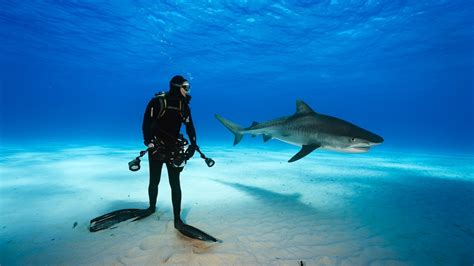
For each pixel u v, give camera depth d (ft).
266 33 73.41
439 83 160.86
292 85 167.43
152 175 12.35
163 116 10.60
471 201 16.99
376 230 12.03
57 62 113.50
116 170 26.61
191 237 10.43
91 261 8.81
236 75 127.34
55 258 9.03
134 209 13.11
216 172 26.99
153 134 10.60
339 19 64.34
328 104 384.47
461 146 108.78
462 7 56.18
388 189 20.36
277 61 99.60
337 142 16.84
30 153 40.98
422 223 12.97
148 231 11.25
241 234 11.21
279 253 9.59
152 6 58.75
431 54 88.17
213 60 99.19
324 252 9.80
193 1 56.90
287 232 11.60
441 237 11.32
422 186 21.63
